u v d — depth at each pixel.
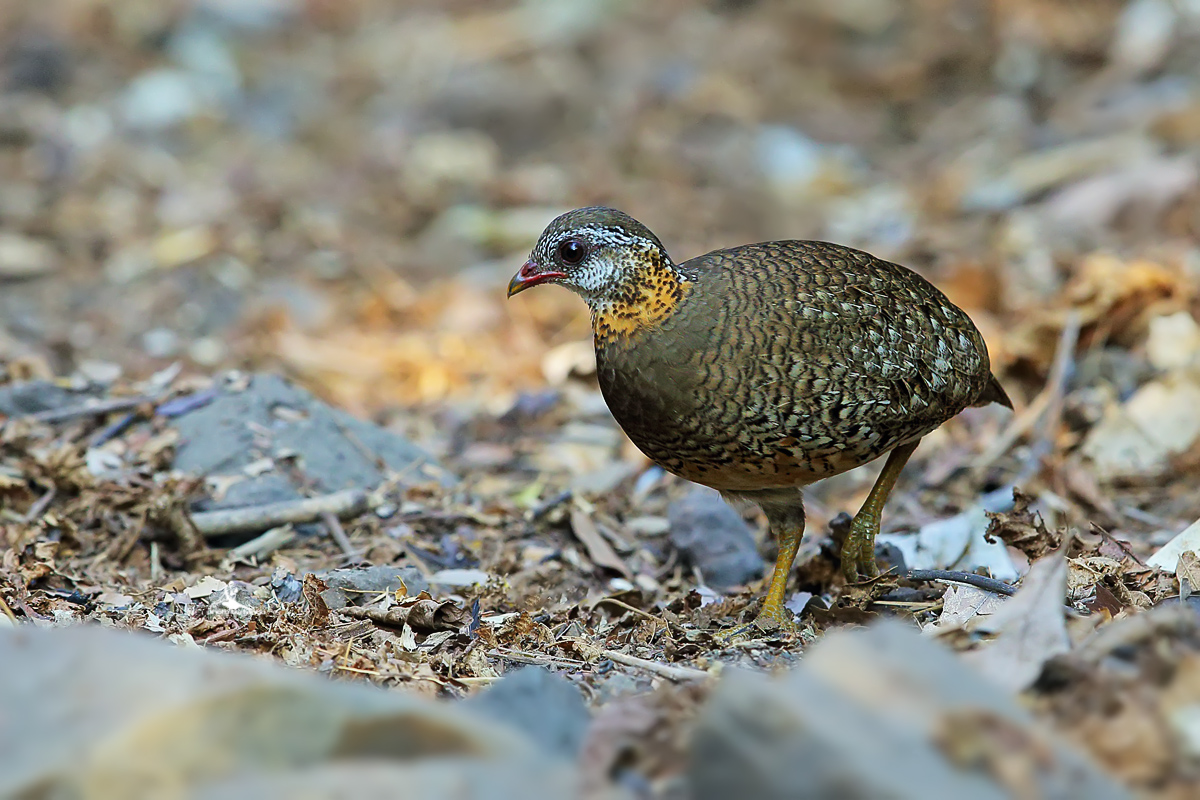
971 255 16.02
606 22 23.92
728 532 10.24
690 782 4.77
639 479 11.91
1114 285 12.73
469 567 10.02
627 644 8.41
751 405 8.09
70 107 21.52
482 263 17.91
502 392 14.18
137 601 8.71
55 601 8.62
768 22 23.61
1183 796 4.95
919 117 21.27
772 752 4.53
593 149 20.72
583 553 10.41
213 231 17.86
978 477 11.61
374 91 22.66
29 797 4.59
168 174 19.89
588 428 13.05
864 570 9.06
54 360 14.37
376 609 8.45
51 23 23.33
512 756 4.91
